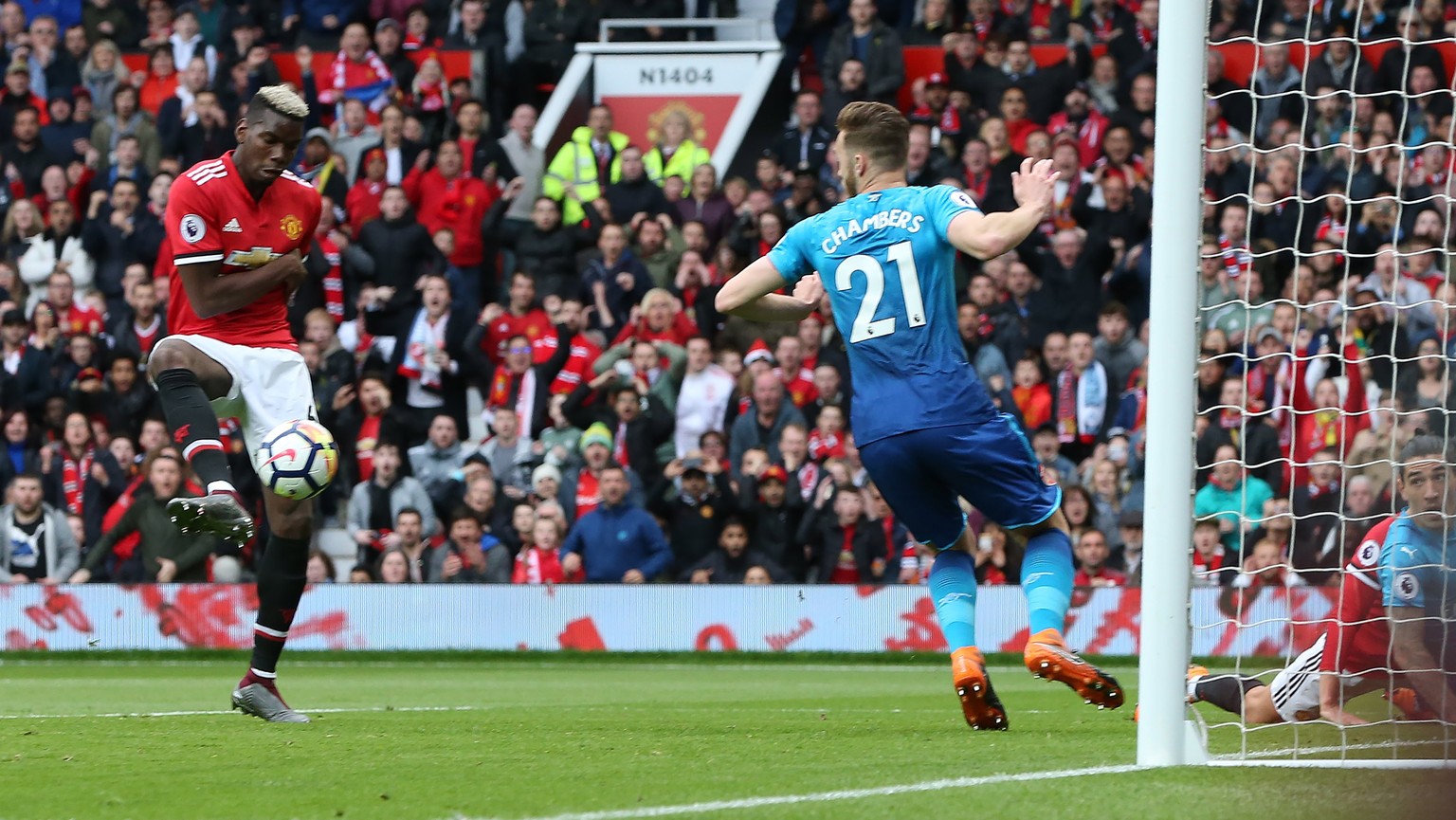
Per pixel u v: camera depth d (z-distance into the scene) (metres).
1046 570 18.73
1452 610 18.78
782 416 46.41
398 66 56.97
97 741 18.14
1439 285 48.53
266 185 21.12
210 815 12.34
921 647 43.66
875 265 18.34
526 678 37.31
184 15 58.50
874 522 44.84
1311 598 42.00
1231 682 20.14
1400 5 53.12
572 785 13.80
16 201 53.78
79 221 54.66
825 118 55.34
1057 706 26.94
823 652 43.88
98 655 44.59
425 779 14.32
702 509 45.00
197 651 44.59
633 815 11.98
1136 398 46.66
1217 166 51.72
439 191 52.69
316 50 58.12
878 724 20.95
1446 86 52.09
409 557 45.41
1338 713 19.62
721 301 19.08
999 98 54.88
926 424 18.22
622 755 16.39
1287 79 52.88
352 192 53.19
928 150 52.75
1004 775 14.12
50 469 47.19
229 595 44.62
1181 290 14.82
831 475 44.78
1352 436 44.62
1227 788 13.17
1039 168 17.38
